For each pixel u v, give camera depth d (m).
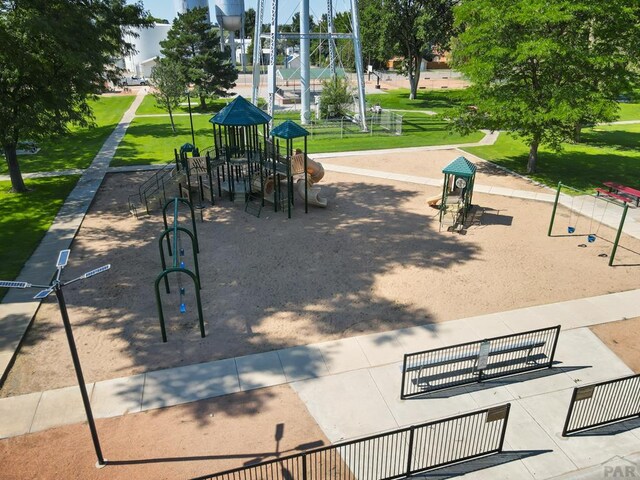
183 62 54.28
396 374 11.91
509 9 24.52
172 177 24.55
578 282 16.33
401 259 17.98
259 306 14.84
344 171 29.48
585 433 10.24
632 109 51.03
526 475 9.24
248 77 91.00
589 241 19.47
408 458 8.91
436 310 14.65
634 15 23.48
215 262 17.64
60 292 8.04
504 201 24.02
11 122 21.61
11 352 12.53
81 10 22.95
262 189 22.72
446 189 21.28
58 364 12.19
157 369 12.01
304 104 43.28
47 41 21.38
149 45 88.25
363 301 15.14
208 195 24.25
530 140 28.30
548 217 22.02
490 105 25.73
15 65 20.86
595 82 25.02
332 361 12.35
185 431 10.15
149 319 14.11
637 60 24.77
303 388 11.42
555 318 14.27
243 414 10.62
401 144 36.44
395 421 10.52
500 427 10.34
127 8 28.03
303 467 8.34
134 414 10.60
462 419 10.54
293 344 13.03
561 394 11.33
